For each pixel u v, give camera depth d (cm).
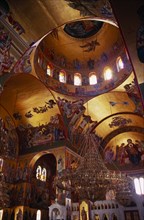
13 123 1981
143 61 841
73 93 1859
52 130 1900
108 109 1988
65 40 1772
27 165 1886
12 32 1103
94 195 1116
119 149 2306
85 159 1229
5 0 964
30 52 1359
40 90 1719
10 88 1678
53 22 1117
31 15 1058
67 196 1606
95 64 1939
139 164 2173
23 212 1705
